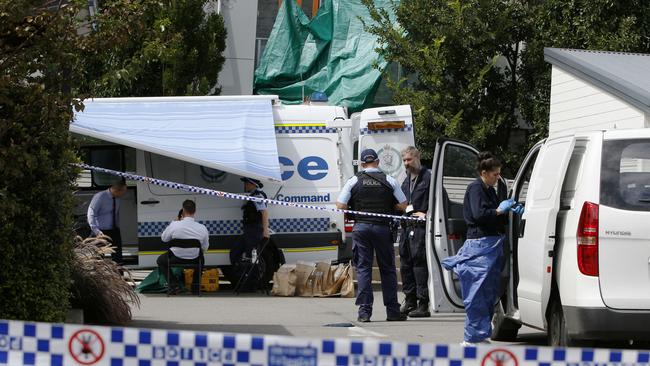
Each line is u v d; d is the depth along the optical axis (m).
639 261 29.28
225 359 16.50
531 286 32.88
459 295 40.44
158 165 58.59
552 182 32.22
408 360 16.48
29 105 29.08
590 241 29.45
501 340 39.38
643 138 30.00
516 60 77.56
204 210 58.47
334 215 59.53
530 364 16.66
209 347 16.53
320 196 59.84
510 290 36.72
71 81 30.70
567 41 72.31
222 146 55.56
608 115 57.59
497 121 74.25
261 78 85.44
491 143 77.50
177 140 55.31
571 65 60.44
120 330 16.73
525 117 76.31
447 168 42.12
